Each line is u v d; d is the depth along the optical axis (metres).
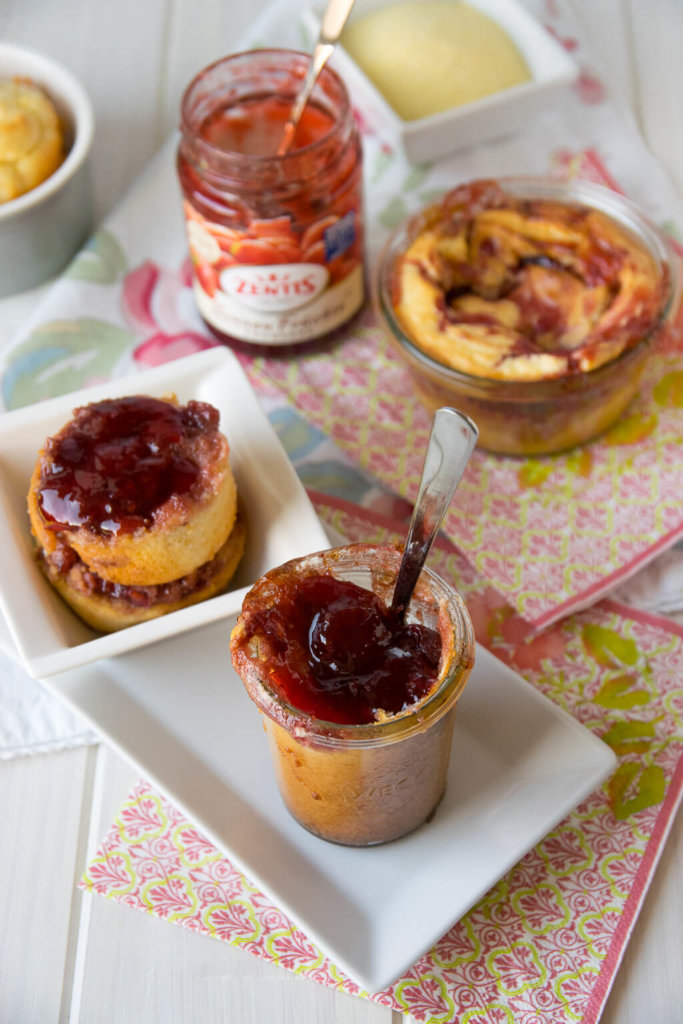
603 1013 0.59
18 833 0.63
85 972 0.60
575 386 0.66
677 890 0.61
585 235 0.70
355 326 0.75
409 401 0.72
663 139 0.81
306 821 0.59
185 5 0.87
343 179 0.69
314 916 0.58
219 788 0.60
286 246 0.69
